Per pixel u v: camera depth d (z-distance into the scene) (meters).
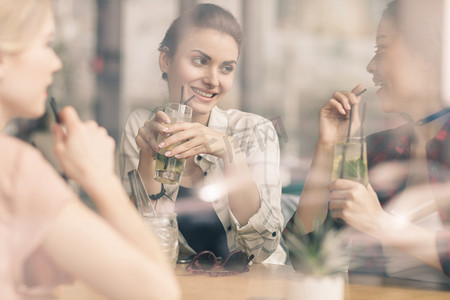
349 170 1.41
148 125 1.71
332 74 2.78
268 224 1.74
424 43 1.66
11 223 0.76
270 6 2.63
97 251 0.75
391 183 1.80
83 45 2.93
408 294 1.25
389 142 1.83
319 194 1.67
